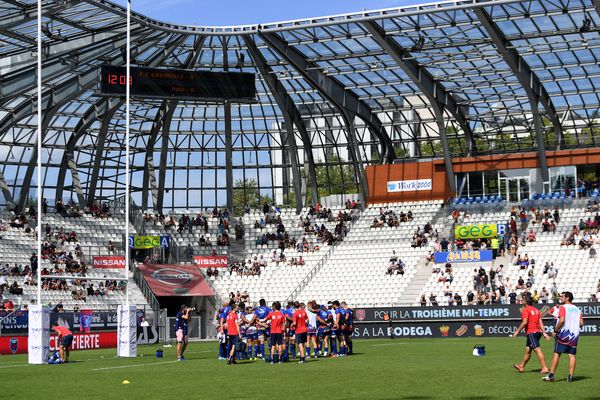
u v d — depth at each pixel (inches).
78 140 2642.7
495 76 2295.8
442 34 1996.8
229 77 2241.6
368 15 1900.8
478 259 2321.6
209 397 740.7
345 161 2785.4
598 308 1908.2
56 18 1859.0
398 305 2320.4
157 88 2182.6
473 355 1282.0
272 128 2753.4
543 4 1808.6
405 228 2576.3
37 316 1283.2
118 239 2573.8
